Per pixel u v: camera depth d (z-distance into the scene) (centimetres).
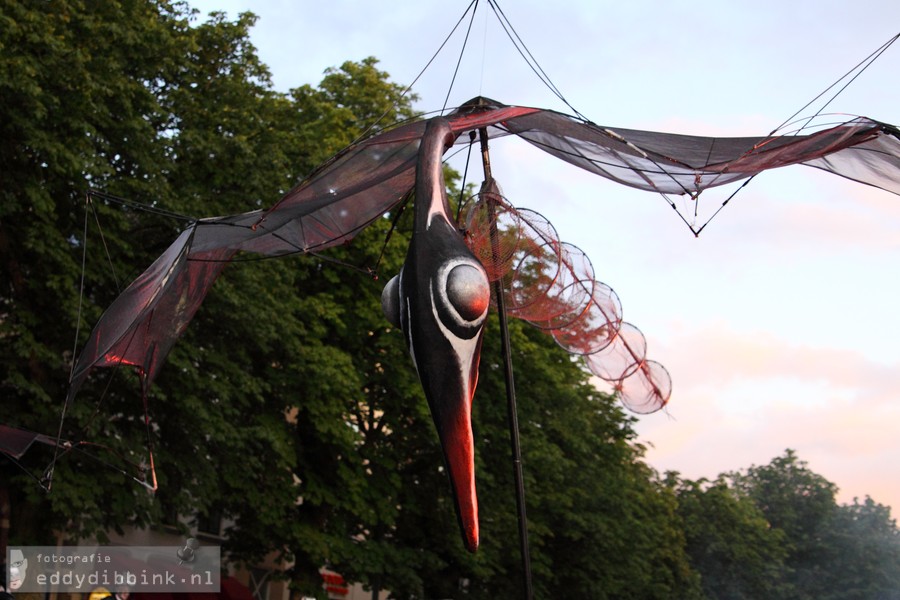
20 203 2159
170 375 2353
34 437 1616
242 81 2756
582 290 1109
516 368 3469
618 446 4366
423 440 3303
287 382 2848
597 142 920
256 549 3077
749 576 7425
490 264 927
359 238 2997
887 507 9769
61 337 2238
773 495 9844
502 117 848
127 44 2386
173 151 2509
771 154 904
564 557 4084
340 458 3073
